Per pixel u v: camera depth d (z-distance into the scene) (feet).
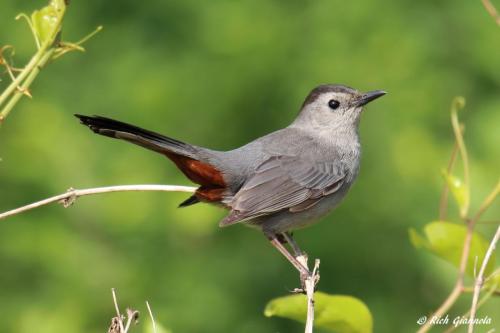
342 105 27.02
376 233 44.62
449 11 46.88
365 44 45.06
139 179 41.27
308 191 25.48
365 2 45.50
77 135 42.50
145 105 42.42
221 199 24.89
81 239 41.04
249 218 24.27
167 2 45.14
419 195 43.91
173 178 41.70
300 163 25.71
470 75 46.24
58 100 43.47
